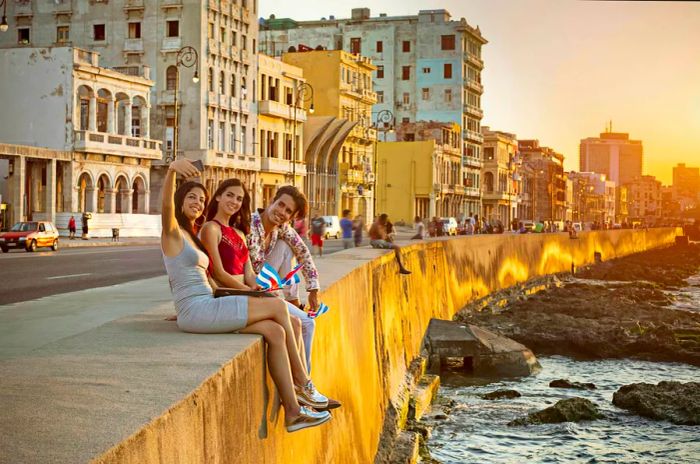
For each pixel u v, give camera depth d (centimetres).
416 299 3556
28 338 1370
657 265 11575
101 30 8188
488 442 2333
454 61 13900
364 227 11331
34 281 2542
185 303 816
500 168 15638
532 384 3234
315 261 2336
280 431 809
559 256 9306
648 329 4381
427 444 2303
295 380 799
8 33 8331
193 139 8000
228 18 8488
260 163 8944
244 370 693
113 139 6750
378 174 12456
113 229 6225
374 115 14088
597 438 2375
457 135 13600
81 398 532
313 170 9981
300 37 13862
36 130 6594
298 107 9669
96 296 1981
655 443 2331
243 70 8756
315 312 1002
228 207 920
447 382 3247
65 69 6544
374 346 2200
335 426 1280
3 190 6631
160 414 491
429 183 12362
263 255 981
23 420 476
